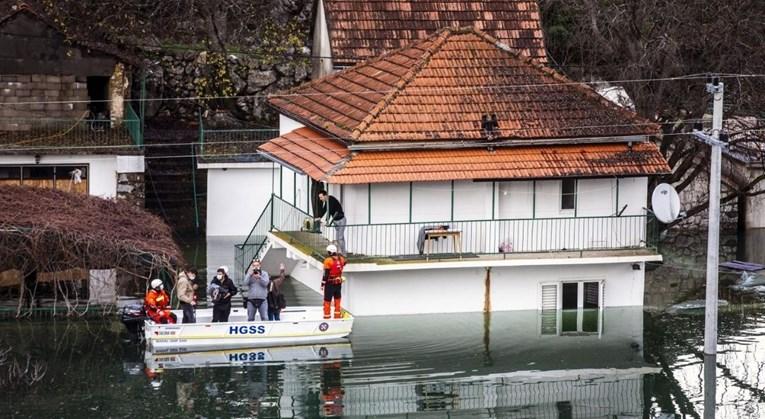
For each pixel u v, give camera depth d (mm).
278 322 138250
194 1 195750
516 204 147875
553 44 197125
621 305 150375
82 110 173000
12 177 166750
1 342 136750
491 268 146125
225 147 177500
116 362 132875
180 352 136625
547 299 148375
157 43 192125
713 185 131875
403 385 129125
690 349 140000
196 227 177250
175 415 119062
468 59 153375
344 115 150000
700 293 159500
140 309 139625
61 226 141625
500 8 175500
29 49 170875
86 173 168500
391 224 143750
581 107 150375
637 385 130875
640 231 150125
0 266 143375
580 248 148750
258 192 174750
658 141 173375
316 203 150875
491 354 137750
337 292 139875
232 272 160000
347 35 170500
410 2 174125
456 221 145500
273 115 192250
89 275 148625
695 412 124312
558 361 136625
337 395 125875
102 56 173625
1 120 170625
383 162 142875
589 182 149375
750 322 148875
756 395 128125
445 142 144875
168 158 182125
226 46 197375
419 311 145375
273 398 124312
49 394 123562
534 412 124312
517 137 146625
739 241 184500
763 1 171500
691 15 169750
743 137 184375
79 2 190875
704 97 170875
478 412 123875
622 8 172250
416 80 149875
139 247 142750
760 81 170250
